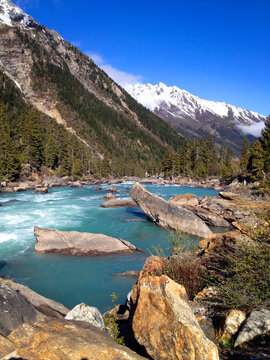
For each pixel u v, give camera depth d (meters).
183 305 4.23
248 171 66.44
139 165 183.75
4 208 30.39
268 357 3.69
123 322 6.53
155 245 17.31
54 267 13.43
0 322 5.07
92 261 14.24
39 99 194.38
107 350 3.82
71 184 65.19
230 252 7.70
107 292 10.82
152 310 4.37
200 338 3.64
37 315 6.01
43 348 3.85
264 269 5.46
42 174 79.38
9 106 144.75
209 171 107.38
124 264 13.87
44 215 26.28
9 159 63.69
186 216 20.33
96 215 26.50
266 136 64.56
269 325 4.21
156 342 4.00
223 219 22.84
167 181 90.06
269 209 6.82
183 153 104.56
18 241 17.61
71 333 4.39
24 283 11.63
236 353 4.01
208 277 6.84
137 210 29.23
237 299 5.19
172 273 7.05
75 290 11.02
